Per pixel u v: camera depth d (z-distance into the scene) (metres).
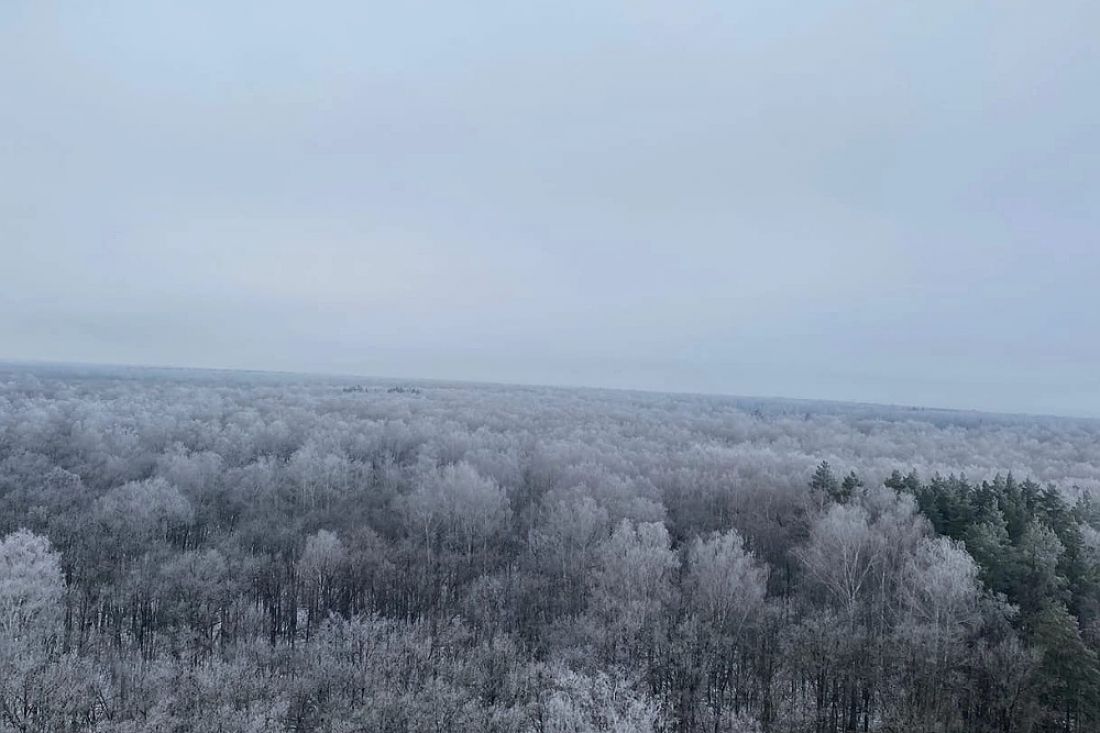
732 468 120.56
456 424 184.50
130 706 48.72
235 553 83.50
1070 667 48.53
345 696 52.03
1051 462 152.50
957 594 55.31
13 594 57.16
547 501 101.44
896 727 49.59
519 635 67.56
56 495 97.88
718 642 62.12
